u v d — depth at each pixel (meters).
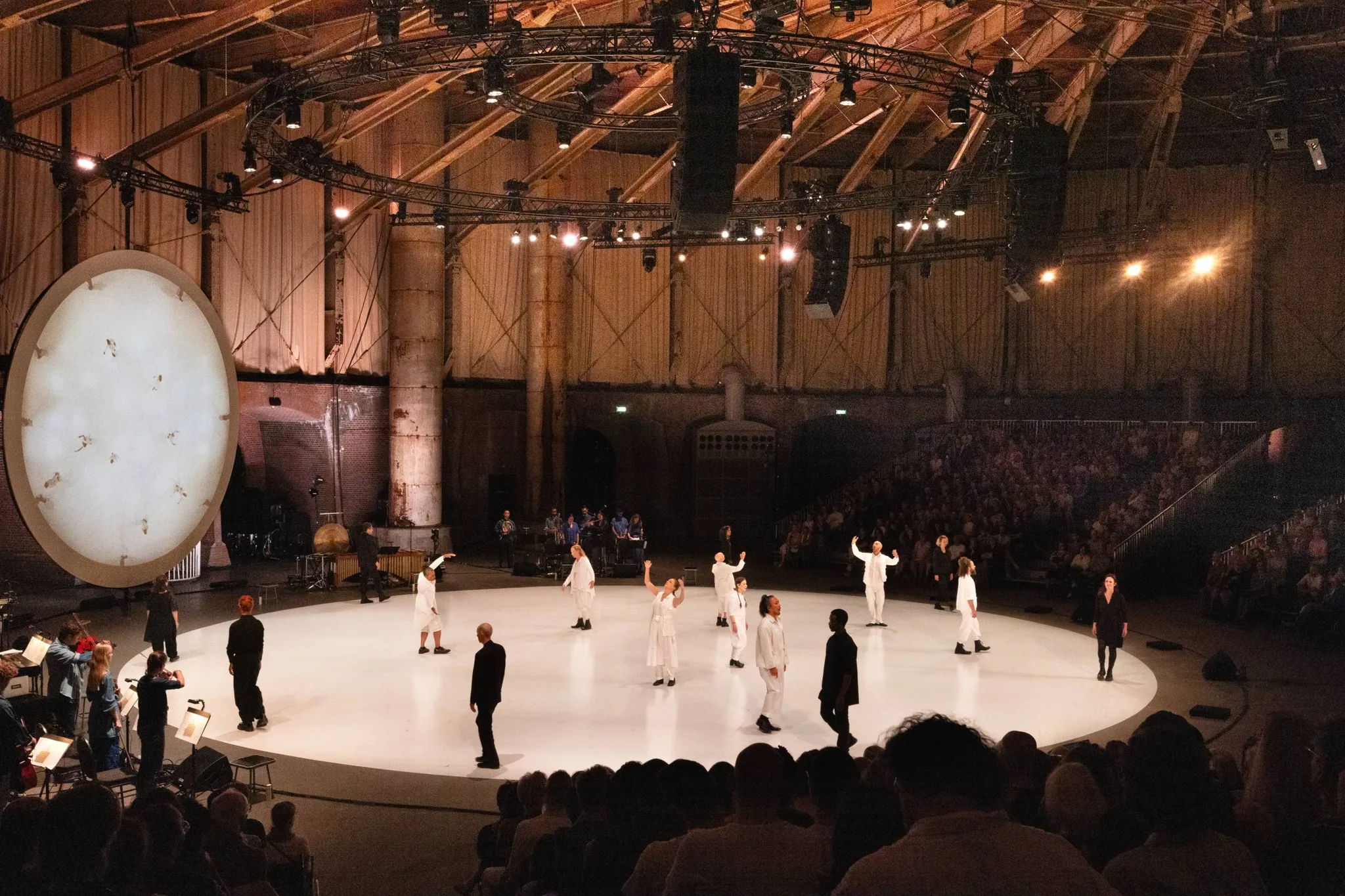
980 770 2.64
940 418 34.12
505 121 25.23
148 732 9.91
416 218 26.92
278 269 26.20
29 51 20.52
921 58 14.71
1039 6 20.56
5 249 20.39
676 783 4.36
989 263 33.91
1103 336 33.09
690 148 12.50
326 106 26.61
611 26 13.22
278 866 6.17
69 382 13.15
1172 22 21.94
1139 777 3.11
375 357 28.84
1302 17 16.98
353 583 24.56
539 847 5.20
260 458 27.72
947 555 22.48
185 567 23.97
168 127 19.62
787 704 13.96
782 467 34.16
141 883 4.07
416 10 18.30
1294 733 4.26
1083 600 21.11
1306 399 31.14
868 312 34.19
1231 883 2.96
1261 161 18.97
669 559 29.81
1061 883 2.51
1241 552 21.59
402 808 9.98
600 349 32.66
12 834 3.84
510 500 31.95
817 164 34.16
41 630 18.06
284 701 14.09
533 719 13.16
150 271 14.46
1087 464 29.02
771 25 14.05
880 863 2.57
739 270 33.75
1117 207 33.09
